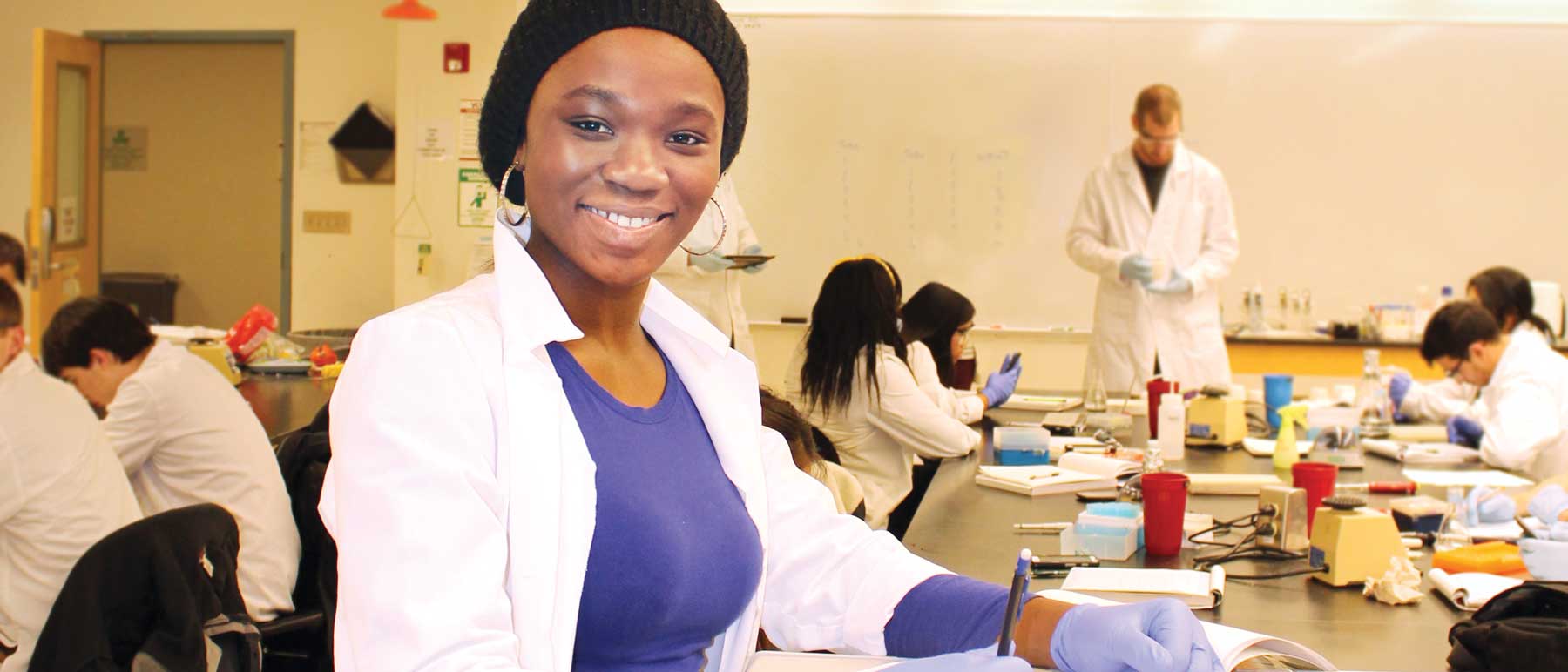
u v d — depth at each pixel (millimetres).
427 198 5340
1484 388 3586
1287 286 5598
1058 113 5504
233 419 2730
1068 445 3213
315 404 3645
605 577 914
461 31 5266
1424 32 5418
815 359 3246
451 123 5301
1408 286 5555
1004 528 2328
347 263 6277
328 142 6223
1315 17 5426
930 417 3188
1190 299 4953
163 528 2045
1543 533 2031
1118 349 4992
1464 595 1786
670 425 1004
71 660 1972
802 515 1171
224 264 7109
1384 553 1907
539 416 889
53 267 5984
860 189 5562
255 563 2625
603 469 928
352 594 801
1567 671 1328
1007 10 5477
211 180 7047
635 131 916
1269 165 5523
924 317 4027
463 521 811
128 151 7023
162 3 6211
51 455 2326
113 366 2949
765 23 5508
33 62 6234
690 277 3844
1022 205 5547
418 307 895
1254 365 5332
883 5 5488
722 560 982
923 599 1083
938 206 5562
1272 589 1887
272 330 4398
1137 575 1853
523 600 860
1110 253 4922
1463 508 2377
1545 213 5480
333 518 902
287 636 2795
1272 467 3059
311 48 6188
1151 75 5496
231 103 6988
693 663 1000
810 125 5543
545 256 983
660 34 920
